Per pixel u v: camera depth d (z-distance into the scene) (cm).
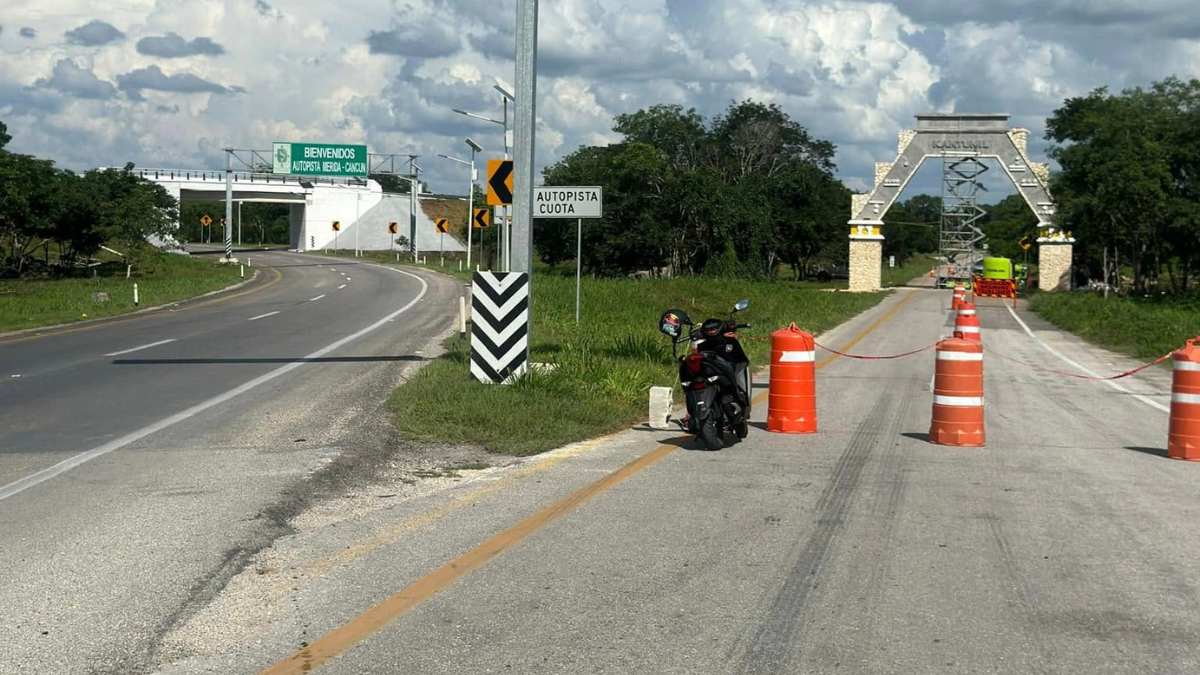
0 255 5809
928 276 11756
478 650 502
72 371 1677
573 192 1964
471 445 1057
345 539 702
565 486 877
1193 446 1025
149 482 852
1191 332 2695
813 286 7956
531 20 1376
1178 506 819
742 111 10169
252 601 571
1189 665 488
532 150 1382
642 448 1068
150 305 3678
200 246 13275
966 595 589
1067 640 519
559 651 501
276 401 1316
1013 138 6538
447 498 830
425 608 562
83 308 3419
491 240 6378
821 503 819
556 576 621
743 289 4650
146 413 1231
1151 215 5156
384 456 992
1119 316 3350
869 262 6669
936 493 859
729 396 1065
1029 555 672
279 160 8881
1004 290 5991
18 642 505
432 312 3136
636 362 1695
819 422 1266
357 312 3178
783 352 1183
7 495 810
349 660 488
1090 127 6262
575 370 1430
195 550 657
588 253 6919
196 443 1032
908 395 1546
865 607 568
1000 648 507
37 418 1203
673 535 717
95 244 6219
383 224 12025
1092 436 1182
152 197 8294
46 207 5753
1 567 621
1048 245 6519
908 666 484
